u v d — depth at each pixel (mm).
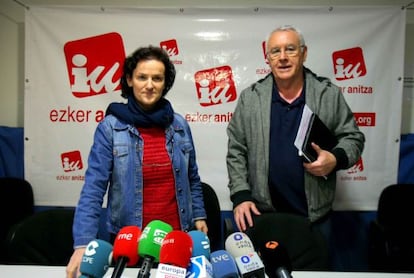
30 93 2338
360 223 2451
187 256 874
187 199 1510
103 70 2322
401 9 2248
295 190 1765
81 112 2350
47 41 2312
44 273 1188
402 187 2285
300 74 1750
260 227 1626
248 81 2320
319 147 1633
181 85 2336
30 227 1565
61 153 2373
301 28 2279
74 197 2391
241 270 889
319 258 1525
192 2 2426
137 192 1400
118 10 2289
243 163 1882
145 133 1446
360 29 2270
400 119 2311
